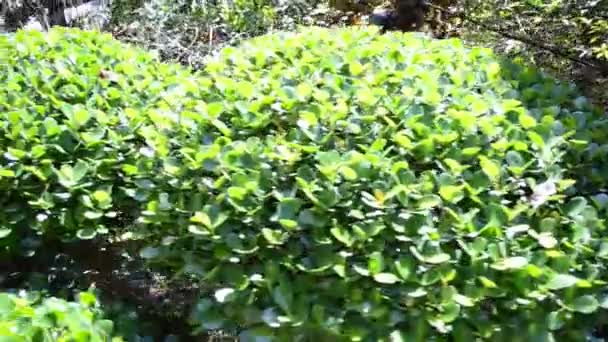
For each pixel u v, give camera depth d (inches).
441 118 64.7
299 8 167.9
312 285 54.6
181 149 64.6
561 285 50.1
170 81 86.0
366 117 64.5
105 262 76.4
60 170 69.9
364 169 57.5
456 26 154.6
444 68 79.4
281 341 54.1
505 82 76.9
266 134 67.3
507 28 137.3
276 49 84.8
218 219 57.3
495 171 57.4
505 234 53.7
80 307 58.6
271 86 73.0
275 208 58.3
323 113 65.1
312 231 55.5
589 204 60.2
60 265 75.4
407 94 69.2
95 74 87.3
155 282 75.8
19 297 62.5
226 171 61.2
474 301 51.1
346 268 53.7
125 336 61.7
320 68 77.1
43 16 177.6
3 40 95.0
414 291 51.3
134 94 82.6
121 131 72.2
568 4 122.9
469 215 54.5
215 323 56.7
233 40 156.3
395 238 54.3
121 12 169.9
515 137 63.2
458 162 59.8
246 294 55.5
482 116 67.1
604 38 121.0
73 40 99.5
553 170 59.1
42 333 50.9
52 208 68.1
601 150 62.7
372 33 92.7
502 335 51.3
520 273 51.1
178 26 160.9
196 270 58.1
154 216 61.5
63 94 80.3
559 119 69.7
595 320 53.7
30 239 71.7
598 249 54.1
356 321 52.9
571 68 126.6
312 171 58.5
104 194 67.6
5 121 73.7
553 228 54.9
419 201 55.0
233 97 72.6
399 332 51.2
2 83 82.4
